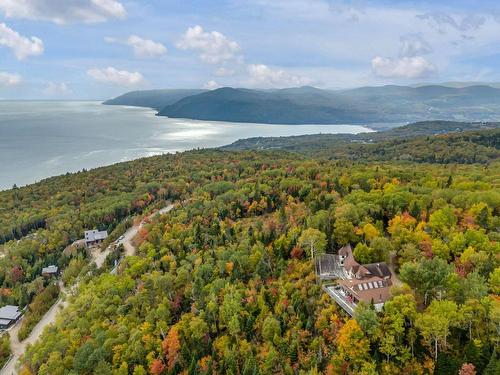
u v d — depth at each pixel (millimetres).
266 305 104438
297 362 87500
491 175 192375
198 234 161125
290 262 117312
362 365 78125
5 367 127125
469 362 71750
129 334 110000
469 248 99938
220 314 105438
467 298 82500
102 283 142125
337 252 123125
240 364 92125
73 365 105312
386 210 138875
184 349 98625
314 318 95438
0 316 154875
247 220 171875
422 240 111188
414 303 83000
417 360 77500
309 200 170625
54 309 158125
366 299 92938
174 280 128125
